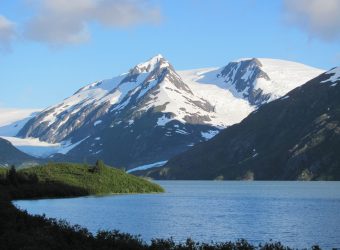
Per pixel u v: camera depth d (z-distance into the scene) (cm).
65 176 17650
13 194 14225
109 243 4584
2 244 4138
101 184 18012
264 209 12900
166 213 11481
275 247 4969
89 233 5184
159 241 4981
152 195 18550
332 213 11612
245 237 7825
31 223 5312
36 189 15050
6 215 5650
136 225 9125
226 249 4744
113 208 12350
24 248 3969
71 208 11956
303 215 11206
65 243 4372
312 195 18775
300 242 7312
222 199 17000
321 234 8106
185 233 8206
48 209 11625
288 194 19538
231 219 10375
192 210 12438
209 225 9281
